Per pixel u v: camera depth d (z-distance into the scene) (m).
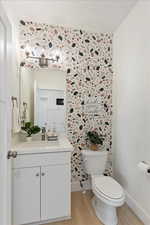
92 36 2.36
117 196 1.54
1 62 0.98
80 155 2.35
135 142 1.83
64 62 2.26
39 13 1.91
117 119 2.30
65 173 1.68
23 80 2.07
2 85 1.00
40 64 2.14
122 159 2.15
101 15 1.96
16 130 1.81
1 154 0.99
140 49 1.72
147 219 1.57
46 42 2.19
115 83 2.37
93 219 1.71
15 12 1.85
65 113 2.25
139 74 1.74
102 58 2.41
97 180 1.87
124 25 2.06
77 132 2.33
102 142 2.38
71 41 2.28
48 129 2.19
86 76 2.35
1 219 0.99
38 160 1.59
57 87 2.22
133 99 1.87
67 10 1.86
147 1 1.58
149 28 1.57
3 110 1.03
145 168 1.50
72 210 1.86
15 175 1.53
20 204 1.55
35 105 2.13
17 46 1.98
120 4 1.76
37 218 1.60
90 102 2.38
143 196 1.67
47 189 1.62
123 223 1.65
